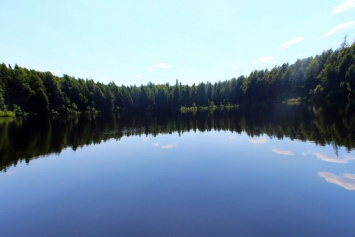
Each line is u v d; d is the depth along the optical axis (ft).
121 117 220.43
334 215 28.91
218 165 50.55
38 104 228.84
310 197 33.73
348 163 46.11
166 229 27.17
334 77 195.52
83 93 294.46
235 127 105.91
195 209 31.58
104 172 49.11
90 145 78.28
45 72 265.95
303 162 48.78
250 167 47.98
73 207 33.83
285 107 212.02
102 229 27.78
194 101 366.22
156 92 359.66
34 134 103.35
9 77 223.92
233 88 339.77
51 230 28.19
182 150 66.64
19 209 33.86
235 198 34.37
